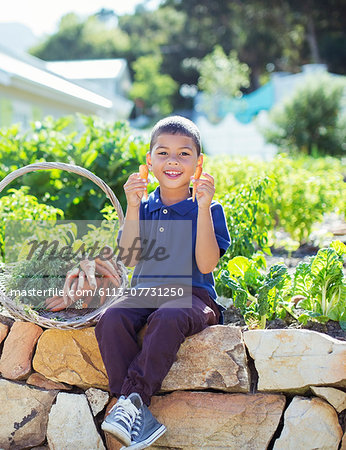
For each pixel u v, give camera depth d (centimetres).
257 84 3900
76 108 1609
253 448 224
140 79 4047
